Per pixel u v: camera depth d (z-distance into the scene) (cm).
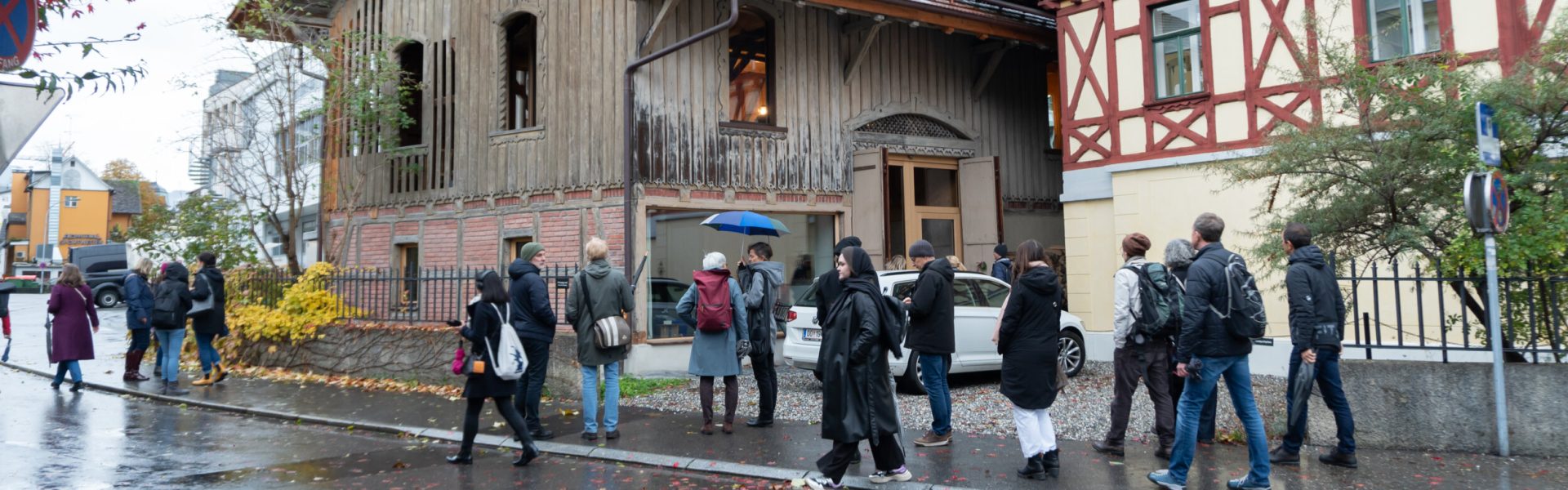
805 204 1358
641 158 1200
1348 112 737
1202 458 663
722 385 1070
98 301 3014
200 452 745
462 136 1385
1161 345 667
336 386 1105
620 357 769
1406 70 682
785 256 1351
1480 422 655
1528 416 644
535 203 1288
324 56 1431
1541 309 650
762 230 1163
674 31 1244
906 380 976
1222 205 1152
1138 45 1252
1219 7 1175
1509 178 636
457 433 804
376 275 1234
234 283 1375
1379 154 678
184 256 1484
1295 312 599
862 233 1395
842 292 605
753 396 992
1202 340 564
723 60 1299
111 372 1247
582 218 1236
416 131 1506
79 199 6169
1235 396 572
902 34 1494
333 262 1482
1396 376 682
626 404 945
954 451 699
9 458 712
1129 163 1241
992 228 1467
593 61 1245
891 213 1468
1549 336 650
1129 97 1257
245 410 944
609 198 1211
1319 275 603
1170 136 1207
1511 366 652
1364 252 736
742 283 813
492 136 1345
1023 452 608
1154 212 1218
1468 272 663
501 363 674
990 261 1467
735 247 1303
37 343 1742
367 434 834
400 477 655
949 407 720
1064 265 1606
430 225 1410
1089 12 1318
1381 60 1069
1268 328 1120
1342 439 625
